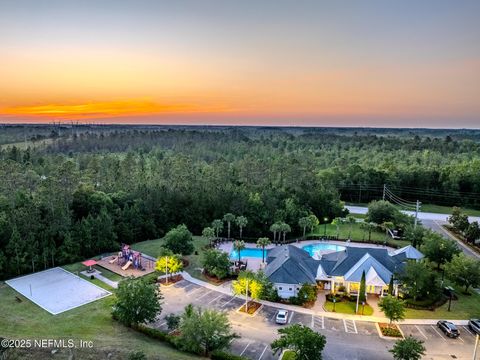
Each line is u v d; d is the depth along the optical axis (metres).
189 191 85.38
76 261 60.50
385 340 38.84
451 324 40.88
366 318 43.84
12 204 64.06
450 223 87.12
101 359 30.12
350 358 35.16
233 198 81.50
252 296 45.44
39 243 57.91
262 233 78.62
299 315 44.22
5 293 47.78
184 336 34.41
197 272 56.88
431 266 60.84
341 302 48.09
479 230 75.12
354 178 116.81
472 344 38.62
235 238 77.44
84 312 42.66
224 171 103.75
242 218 73.19
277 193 87.94
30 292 48.22
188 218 79.62
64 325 39.06
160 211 78.12
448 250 58.25
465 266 50.88
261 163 107.81
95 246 63.22
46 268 57.12
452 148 181.88
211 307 45.34
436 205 116.06
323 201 90.25
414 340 33.34
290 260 51.50
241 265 59.97
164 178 99.06
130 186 87.62
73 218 68.00
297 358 30.14
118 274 55.19
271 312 44.72
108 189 86.56
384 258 54.09
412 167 126.81
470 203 112.81
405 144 193.25
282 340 30.97
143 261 61.06
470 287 54.25
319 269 52.69
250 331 39.78
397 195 116.19
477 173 115.50
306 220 76.31
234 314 43.75
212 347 34.59
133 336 36.88
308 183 97.44
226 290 50.69
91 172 99.62
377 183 115.12
